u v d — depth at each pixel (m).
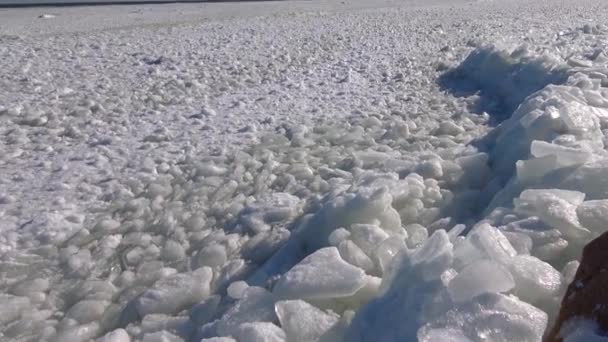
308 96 7.22
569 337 2.13
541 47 7.87
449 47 9.54
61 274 3.70
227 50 9.86
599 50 7.29
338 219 3.67
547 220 3.05
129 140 5.76
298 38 11.13
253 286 3.19
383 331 2.55
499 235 2.84
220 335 2.82
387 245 3.22
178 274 3.50
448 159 4.74
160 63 8.87
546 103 4.66
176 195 4.63
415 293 2.58
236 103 6.91
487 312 2.37
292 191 4.62
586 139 4.07
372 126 6.05
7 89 7.40
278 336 2.65
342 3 21.33
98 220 4.28
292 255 3.62
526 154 4.20
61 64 8.75
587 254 2.38
